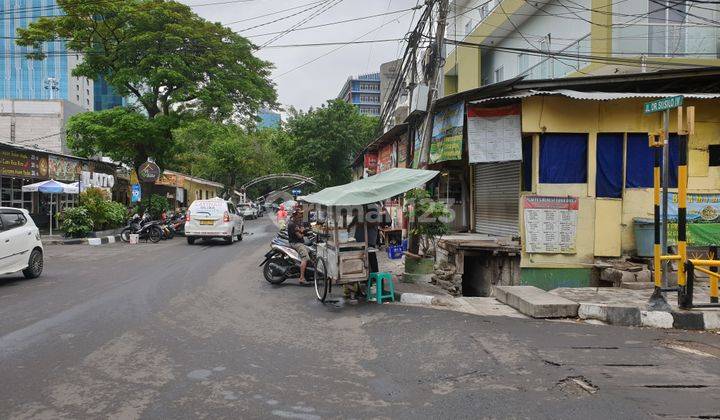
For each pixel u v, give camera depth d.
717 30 14.59
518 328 7.02
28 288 10.16
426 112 11.93
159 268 13.25
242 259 15.45
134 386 4.81
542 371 5.23
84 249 18.19
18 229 10.98
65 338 6.48
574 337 6.54
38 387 4.77
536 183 10.77
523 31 19.69
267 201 53.06
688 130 7.23
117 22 23.98
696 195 10.73
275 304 8.91
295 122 36.59
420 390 4.74
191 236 20.30
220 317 7.83
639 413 4.17
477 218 14.48
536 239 10.67
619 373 5.17
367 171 25.33
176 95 24.23
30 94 91.69
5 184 22.20
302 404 4.40
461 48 23.83
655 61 13.84
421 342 6.38
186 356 5.78
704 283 10.03
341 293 10.01
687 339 6.55
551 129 10.67
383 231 18.20
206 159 47.81
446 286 10.48
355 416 4.14
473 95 10.80
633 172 10.83
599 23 14.73
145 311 8.13
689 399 4.48
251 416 4.14
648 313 7.29
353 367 5.43
